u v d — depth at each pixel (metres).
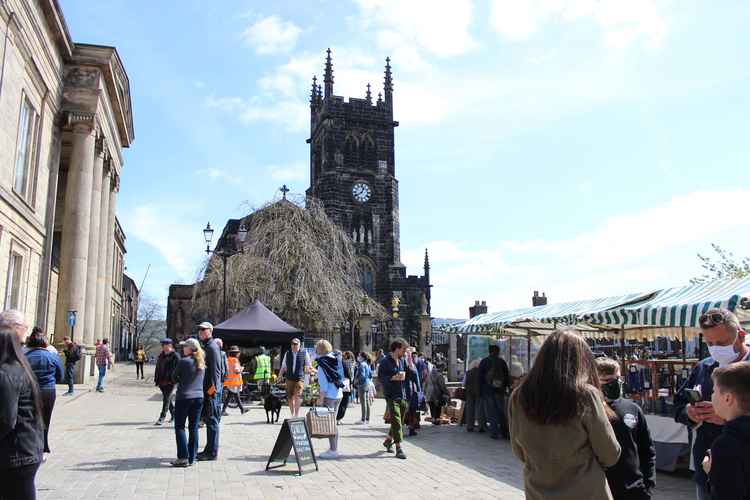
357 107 72.50
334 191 68.81
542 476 3.54
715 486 3.33
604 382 4.86
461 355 43.12
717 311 5.39
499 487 8.54
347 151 71.50
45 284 27.31
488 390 14.02
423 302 64.19
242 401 22.33
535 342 19.88
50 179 27.89
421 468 9.94
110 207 38.66
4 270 21.47
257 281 30.14
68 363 22.03
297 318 31.47
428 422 17.58
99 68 29.28
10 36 20.84
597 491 3.43
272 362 24.97
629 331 16.78
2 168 20.83
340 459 10.63
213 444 10.19
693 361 12.25
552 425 3.51
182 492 7.84
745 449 3.28
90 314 30.30
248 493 7.87
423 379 18.50
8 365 4.44
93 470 9.12
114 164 37.81
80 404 19.41
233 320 21.58
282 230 31.84
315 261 31.30
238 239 30.89
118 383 30.00
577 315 12.73
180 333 74.12
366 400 16.94
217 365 10.32
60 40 26.72
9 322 5.99
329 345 11.51
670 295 10.98
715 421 4.75
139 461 9.91
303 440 9.55
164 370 14.86
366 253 68.38
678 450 9.59
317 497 7.75
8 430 4.29
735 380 3.49
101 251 35.06
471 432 15.05
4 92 20.48
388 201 70.81
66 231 27.67
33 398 4.56
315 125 78.38
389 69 75.12
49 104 26.67
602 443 3.49
